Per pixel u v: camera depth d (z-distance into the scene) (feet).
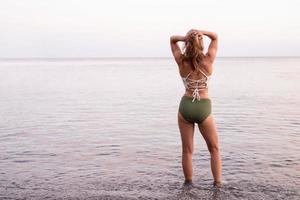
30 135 35.04
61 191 18.62
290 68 268.21
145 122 43.06
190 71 18.75
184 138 19.48
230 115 47.70
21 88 101.65
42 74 201.87
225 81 122.01
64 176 21.33
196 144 29.84
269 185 19.19
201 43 18.75
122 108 57.16
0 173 22.03
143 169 22.63
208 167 22.79
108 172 22.07
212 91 86.12
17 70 276.82
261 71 209.87
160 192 18.26
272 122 41.68
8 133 36.17
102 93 85.40
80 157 26.02
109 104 62.90
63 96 78.38
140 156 26.14
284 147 28.50
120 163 24.20
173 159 25.14
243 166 22.99
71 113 51.55
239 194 17.84
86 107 58.70
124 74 198.18
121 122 43.16
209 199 17.22
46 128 39.11
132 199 17.33
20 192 18.53
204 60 18.69
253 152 26.84
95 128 38.96
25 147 29.55
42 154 27.04
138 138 33.09
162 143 30.73
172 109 55.62
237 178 20.45
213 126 19.01
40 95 80.69
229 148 28.25
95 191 18.56
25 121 44.16
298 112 50.01
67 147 29.43
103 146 29.68
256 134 34.37
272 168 22.50
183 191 18.35
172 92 87.51
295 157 25.27
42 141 32.01
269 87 95.50
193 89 18.83
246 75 162.81
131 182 19.98
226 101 65.00
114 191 18.52
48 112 52.65
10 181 20.40
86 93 85.56
